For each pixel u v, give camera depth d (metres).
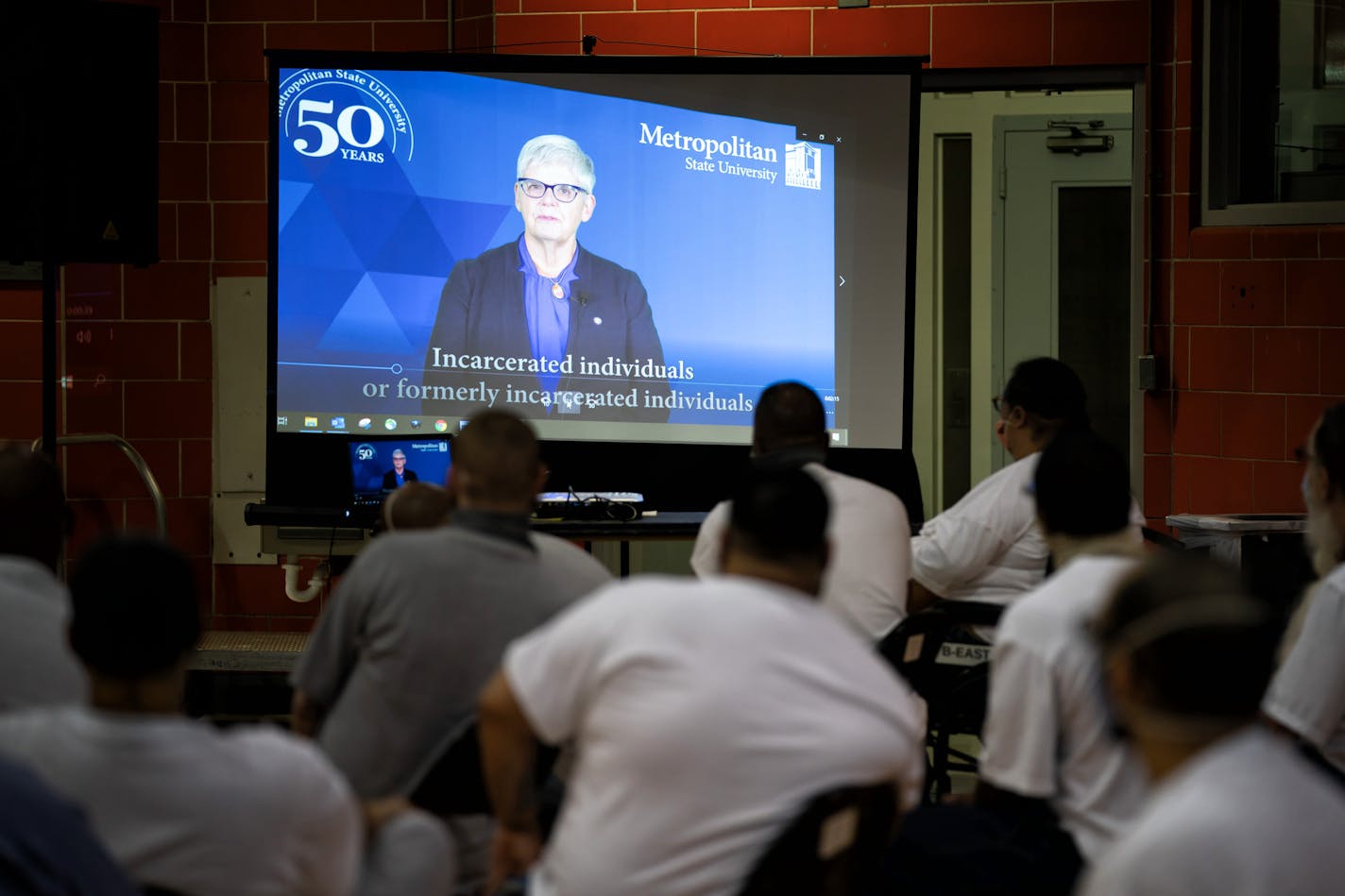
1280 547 8.43
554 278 9.41
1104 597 2.88
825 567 3.82
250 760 3.21
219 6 11.11
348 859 3.38
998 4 10.52
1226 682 2.54
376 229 9.18
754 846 3.43
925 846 4.35
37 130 8.89
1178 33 10.35
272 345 9.12
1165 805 2.51
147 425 11.18
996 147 11.12
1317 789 2.52
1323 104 9.93
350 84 9.14
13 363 11.13
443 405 9.29
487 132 9.30
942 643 6.28
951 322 11.34
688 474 9.55
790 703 3.46
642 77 9.48
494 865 4.13
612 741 3.51
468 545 4.77
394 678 4.67
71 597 3.21
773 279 9.63
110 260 9.23
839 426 9.71
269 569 11.26
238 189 11.15
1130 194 11.01
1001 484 6.80
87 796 3.09
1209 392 10.27
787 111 9.62
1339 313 9.72
